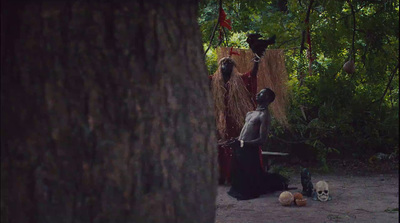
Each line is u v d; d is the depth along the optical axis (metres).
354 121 9.91
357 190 7.60
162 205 1.41
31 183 1.35
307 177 7.17
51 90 1.34
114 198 1.36
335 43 7.50
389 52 7.30
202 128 1.52
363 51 7.83
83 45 1.36
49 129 1.34
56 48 1.35
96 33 1.36
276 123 9.63
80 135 1.34
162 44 1.44
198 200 1.50
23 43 1.37
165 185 1.42
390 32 7.04
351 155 10.16
